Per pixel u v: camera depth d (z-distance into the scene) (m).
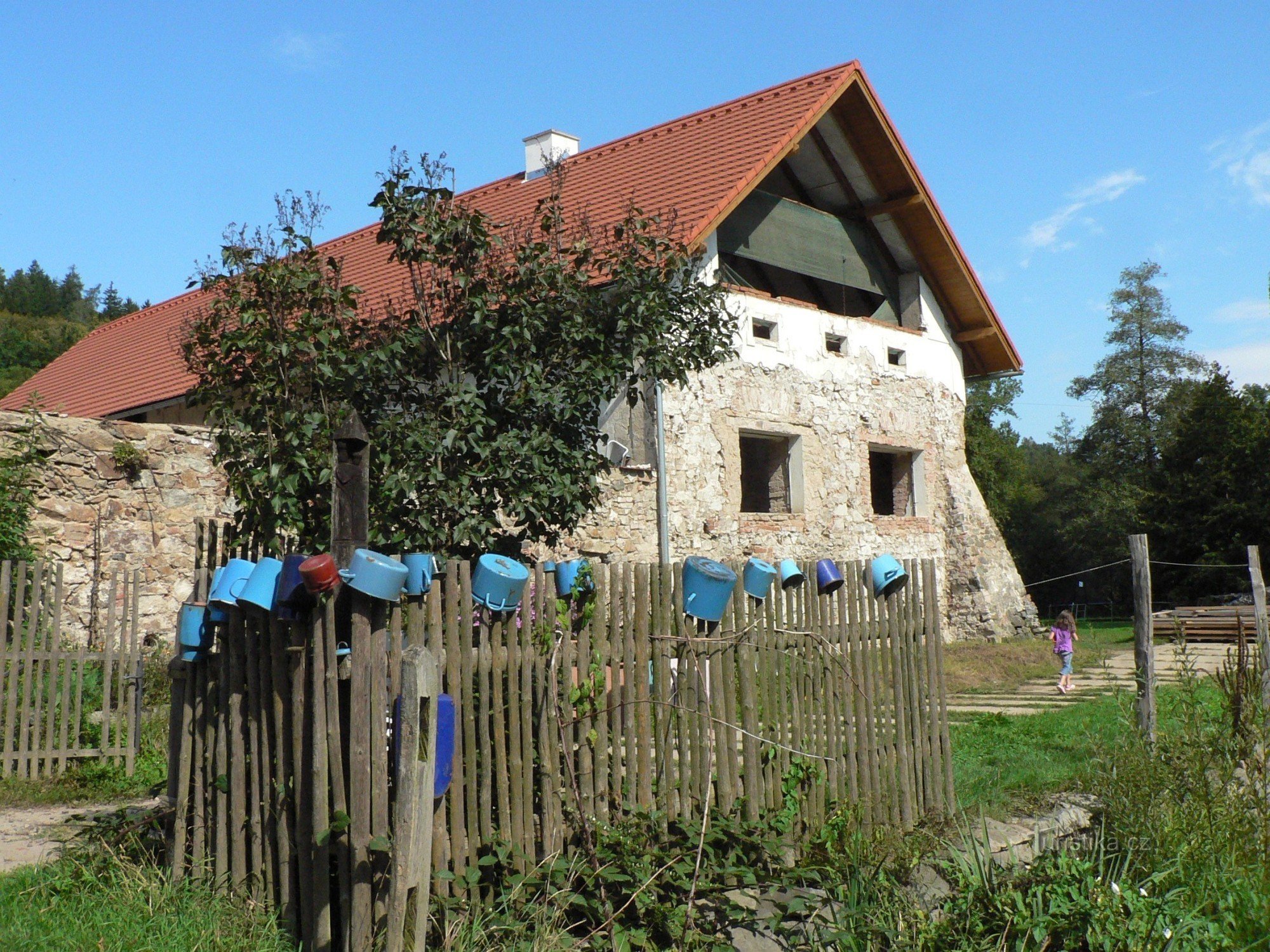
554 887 4.51
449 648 4.34
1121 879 5.37
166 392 17.02
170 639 12.01
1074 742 8.91
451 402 5.84
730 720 5.29
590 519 12.80
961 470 19.39
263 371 5.77
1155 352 39.28
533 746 4.69
